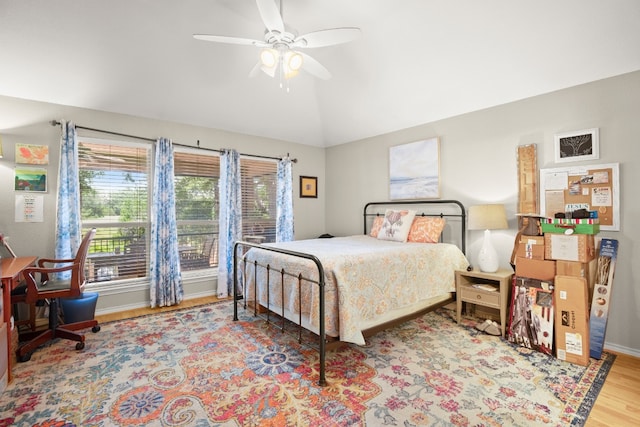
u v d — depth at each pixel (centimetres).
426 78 314
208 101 360
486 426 159
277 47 212
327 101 393
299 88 367
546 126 286
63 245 305
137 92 322
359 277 230
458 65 287
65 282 263
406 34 266
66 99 307
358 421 162
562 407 174
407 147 405
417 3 234
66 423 161
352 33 196
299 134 469
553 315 238
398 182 416
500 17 233
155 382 200
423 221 354
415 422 162
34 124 299
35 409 173
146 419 165
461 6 231
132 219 357
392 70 314
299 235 500
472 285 307
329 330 210
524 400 181
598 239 252
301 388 193
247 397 184
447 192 366
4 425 160
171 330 286
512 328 259
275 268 269
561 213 249
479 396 185
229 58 303
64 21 238
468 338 269
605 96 253
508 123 313
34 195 298
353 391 190
